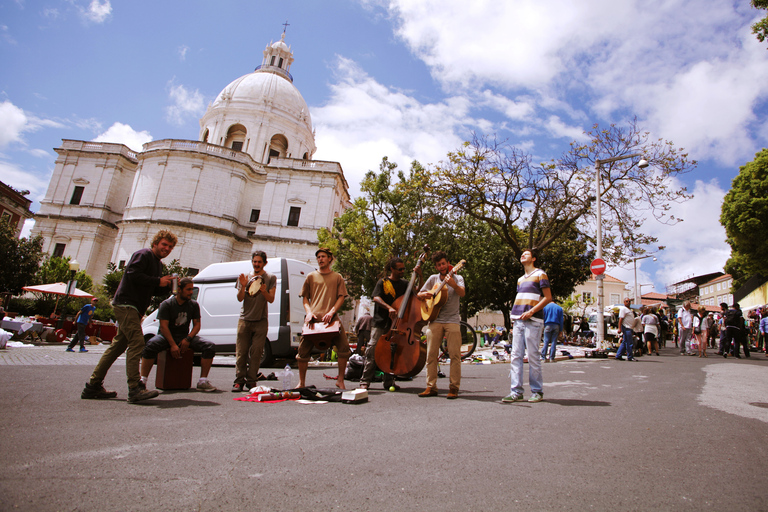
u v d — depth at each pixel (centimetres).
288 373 581
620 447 299
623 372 872
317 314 546
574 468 251
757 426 380
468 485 220
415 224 2647
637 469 253
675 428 363
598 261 1471
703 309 1427
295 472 231
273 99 4966
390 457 262
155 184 3981
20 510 173
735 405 489
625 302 1237
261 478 220
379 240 2709
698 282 6638
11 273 2480
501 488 217
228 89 5050
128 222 3866
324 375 789
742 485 232
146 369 542
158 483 210
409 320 561
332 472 233
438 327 525
